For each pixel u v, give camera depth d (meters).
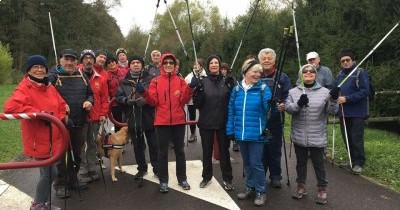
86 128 5.76
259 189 5.11
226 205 5.11
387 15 10.84
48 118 4.01
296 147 5.32
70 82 5.44
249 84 5.14
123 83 6.22
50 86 4.71
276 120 5.61
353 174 6.41
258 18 20.14
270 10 21.97
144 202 5.23
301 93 5.23
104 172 6.57
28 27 39.28
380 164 6.74
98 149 6.13
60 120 4.40
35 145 4.40
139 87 5.32
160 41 35.03
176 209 4.99
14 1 40.50
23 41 39.66
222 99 5.45
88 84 5.59
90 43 40.41
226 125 5.43
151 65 8.48
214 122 5.46
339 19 13.55
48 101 4.56
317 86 5.19
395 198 5.34
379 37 10.88
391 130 10.50
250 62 5.11
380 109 10.28
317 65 7.20
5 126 10.48
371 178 6.20
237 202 5.21
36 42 40.25
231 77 5.64
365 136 9.16
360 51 11.75
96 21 42.47
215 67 5.46
